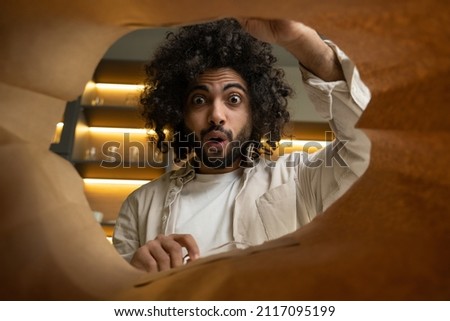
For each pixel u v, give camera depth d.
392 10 0.41
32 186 0.47
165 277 0.49
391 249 0.40
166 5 0.48
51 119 0.54
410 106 0.45
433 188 0.43
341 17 0.47
